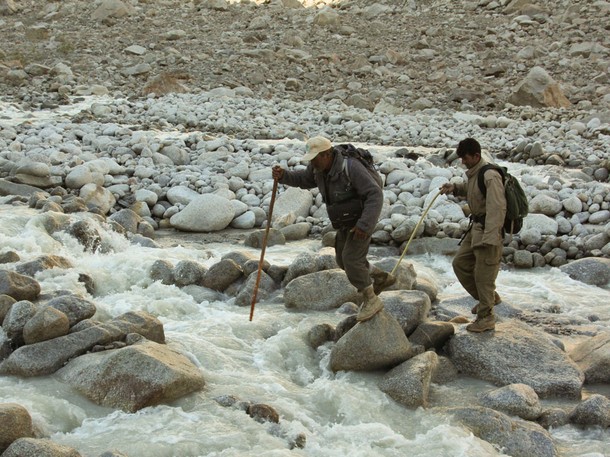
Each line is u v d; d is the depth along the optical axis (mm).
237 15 29812
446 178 12453
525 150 15156
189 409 5766
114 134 15242
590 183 12773
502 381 6504
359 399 6062
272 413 5691
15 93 20344
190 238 11156
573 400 6359
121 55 24734
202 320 7551
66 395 5836
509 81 23875
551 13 29172
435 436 5613
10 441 4984
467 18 29438
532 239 10602
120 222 10695
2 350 6379
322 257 8461
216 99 20188
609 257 10281
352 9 30984
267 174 13188
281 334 7152
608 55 25750
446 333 6934
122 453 5008
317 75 23875
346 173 6094
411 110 21047
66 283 7977
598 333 7730
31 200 11008
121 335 6484
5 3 28797
